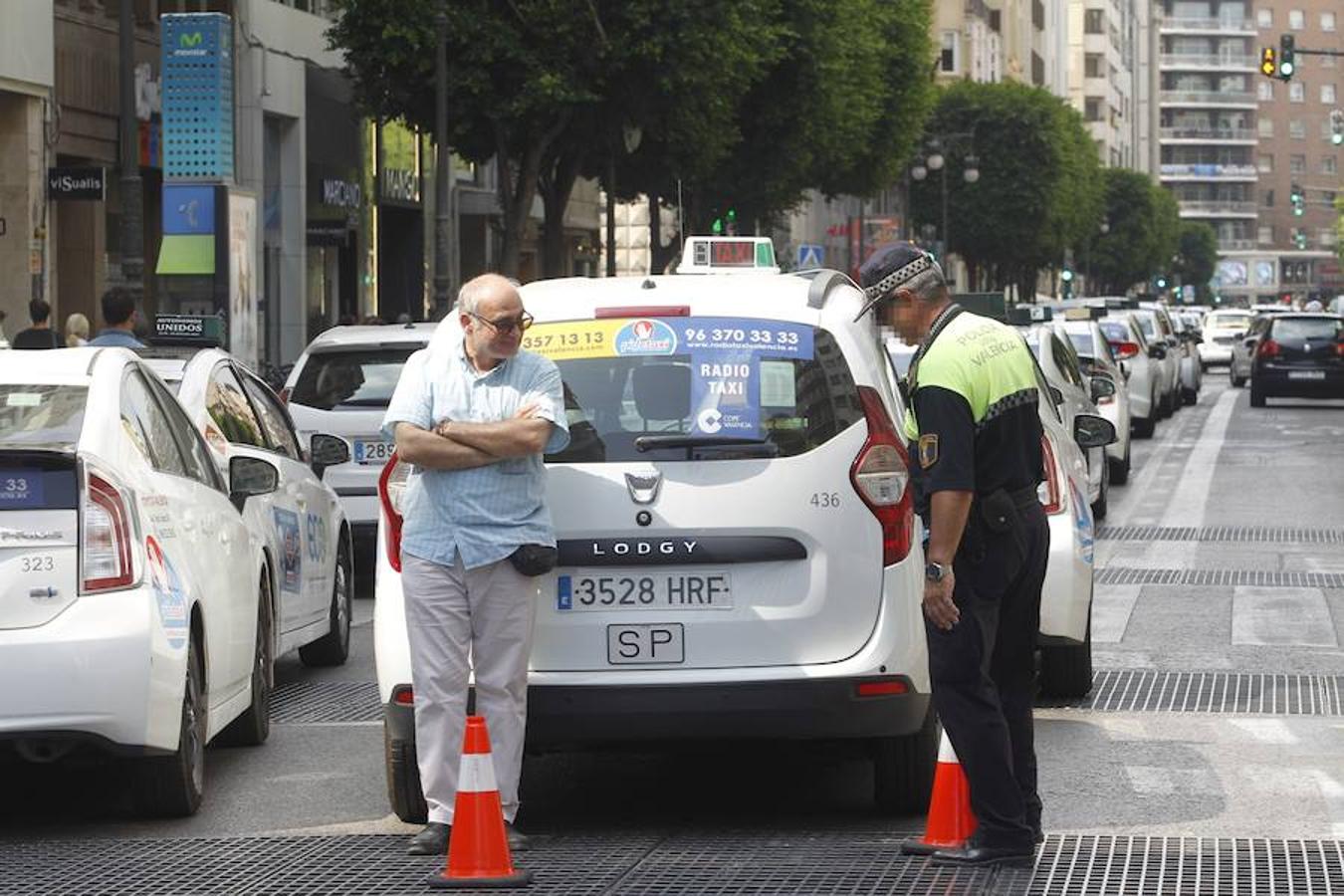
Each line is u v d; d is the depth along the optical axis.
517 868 9.07
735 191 60.78
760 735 9.58
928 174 112.69
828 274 10.30
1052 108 114.19
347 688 14.98
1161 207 191.75
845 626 9.58
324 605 15.55
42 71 37.59
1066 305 51.25
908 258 8.82
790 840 9.66
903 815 10.19
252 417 15.18
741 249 13.67
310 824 10.30
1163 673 14.89
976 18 143.38
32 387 10.42
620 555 9.55
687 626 9.55
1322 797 10.64
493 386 9.32
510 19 45.25
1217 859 9.20
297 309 51.03
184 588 10.35
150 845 9.84
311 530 15.22
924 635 9.72
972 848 9.05
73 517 9.71
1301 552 22.97
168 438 11.34
